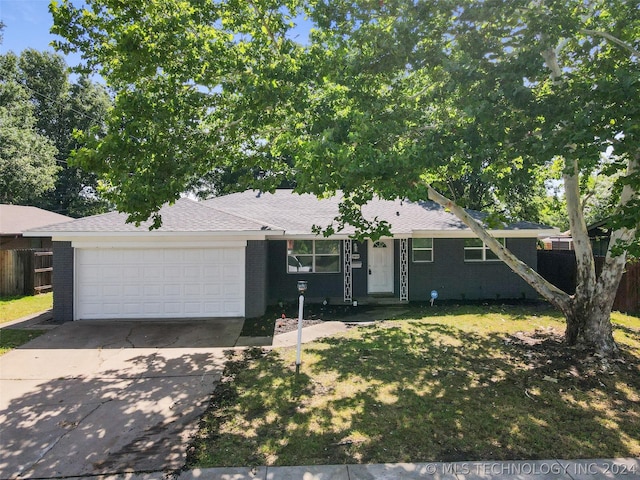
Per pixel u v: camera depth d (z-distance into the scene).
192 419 4.98
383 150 6.42
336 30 7.04
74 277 10.47
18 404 5.43
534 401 5.45
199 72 6.95
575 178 7.68
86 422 4.92
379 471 3.83
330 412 5.11
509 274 14.16
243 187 8.82
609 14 6.88
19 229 18.12
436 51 6.45
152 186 6.44
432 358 7.30
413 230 13.01
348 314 11.53
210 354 7.70
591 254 7.75
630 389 5.89
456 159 7.00
